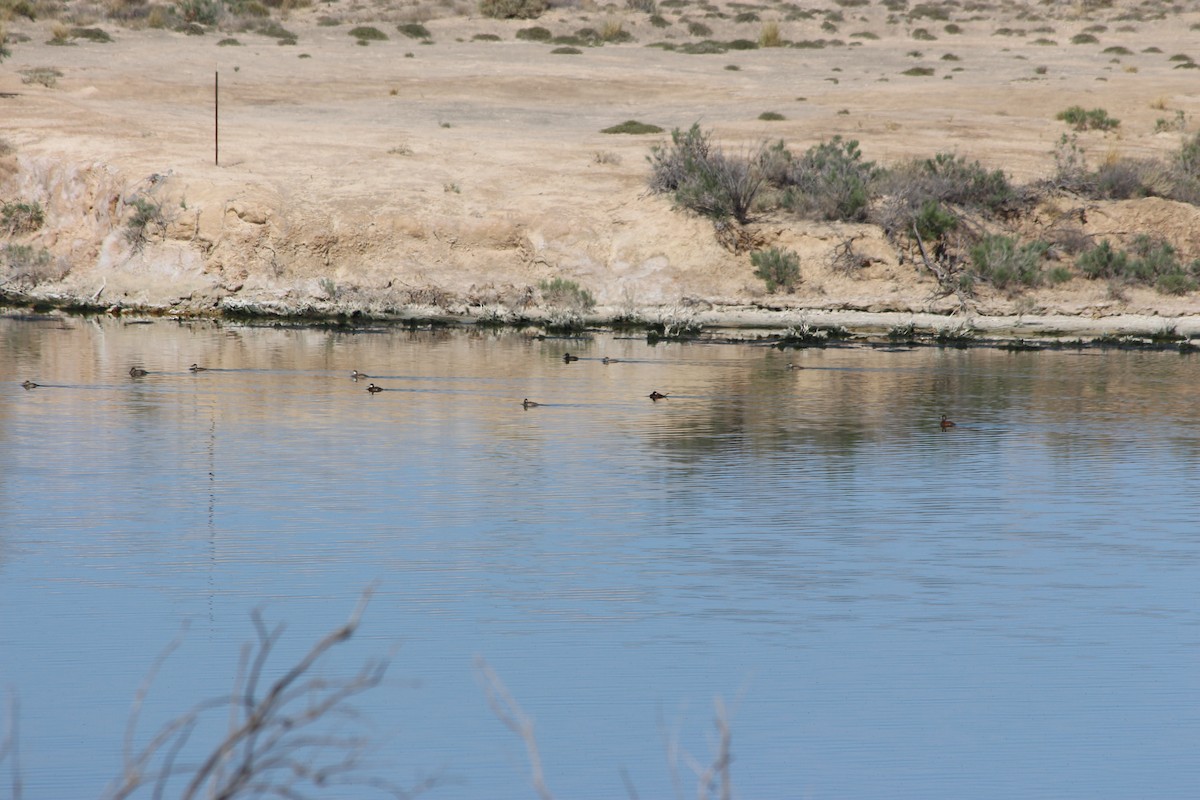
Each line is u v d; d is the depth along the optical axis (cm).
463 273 9725
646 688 2878
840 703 2809
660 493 4588
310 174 10425
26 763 2528
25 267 9838
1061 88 14212
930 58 16875
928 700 2827
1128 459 5212
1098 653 3088
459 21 18038
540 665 3000
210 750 2580
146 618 3284
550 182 10556
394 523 4172
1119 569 3719
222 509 4316
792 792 2444
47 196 10431
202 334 8594
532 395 6562
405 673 2950
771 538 4025
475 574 3638
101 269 9812
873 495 4572
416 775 2494
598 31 17712
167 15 16988
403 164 10788
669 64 15900
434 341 8506
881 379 7188
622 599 3431
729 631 3209
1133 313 9331
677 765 2550
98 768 2517
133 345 8019
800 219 10012
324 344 8262
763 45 17488
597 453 5259
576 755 2589
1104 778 2503
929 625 3269
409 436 5553
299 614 3322
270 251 9675
